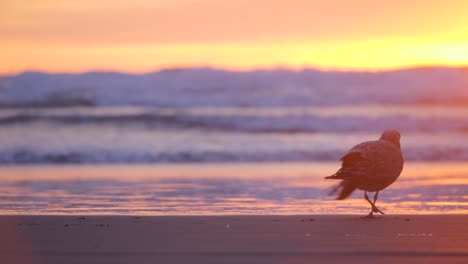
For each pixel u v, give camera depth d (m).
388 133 28.23
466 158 62.38
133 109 102.12
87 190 39.44
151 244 21.59
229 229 24.28
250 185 41.53
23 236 23.20
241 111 99.94
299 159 62.12
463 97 112.56
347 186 27.55
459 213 28.92
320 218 26.81
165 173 50.31
